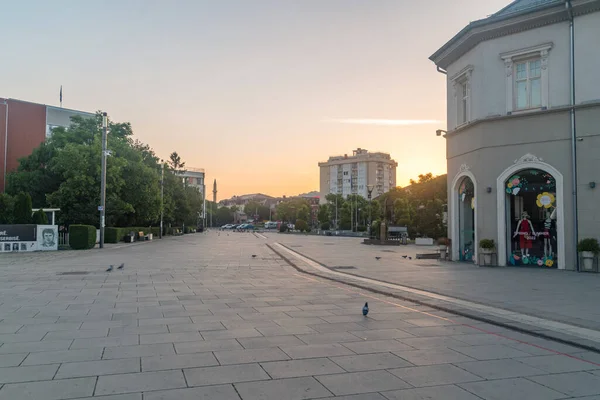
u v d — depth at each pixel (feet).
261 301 34.47
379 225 155.22
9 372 17.31
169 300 34.45
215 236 215.31
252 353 20.27
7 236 91.66
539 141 60.29
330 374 17.67
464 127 68.85
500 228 62.90
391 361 19.54
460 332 25.22
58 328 24.80
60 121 170.19
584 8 57.31
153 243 137.80
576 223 56.95
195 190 296.10
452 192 73.41
